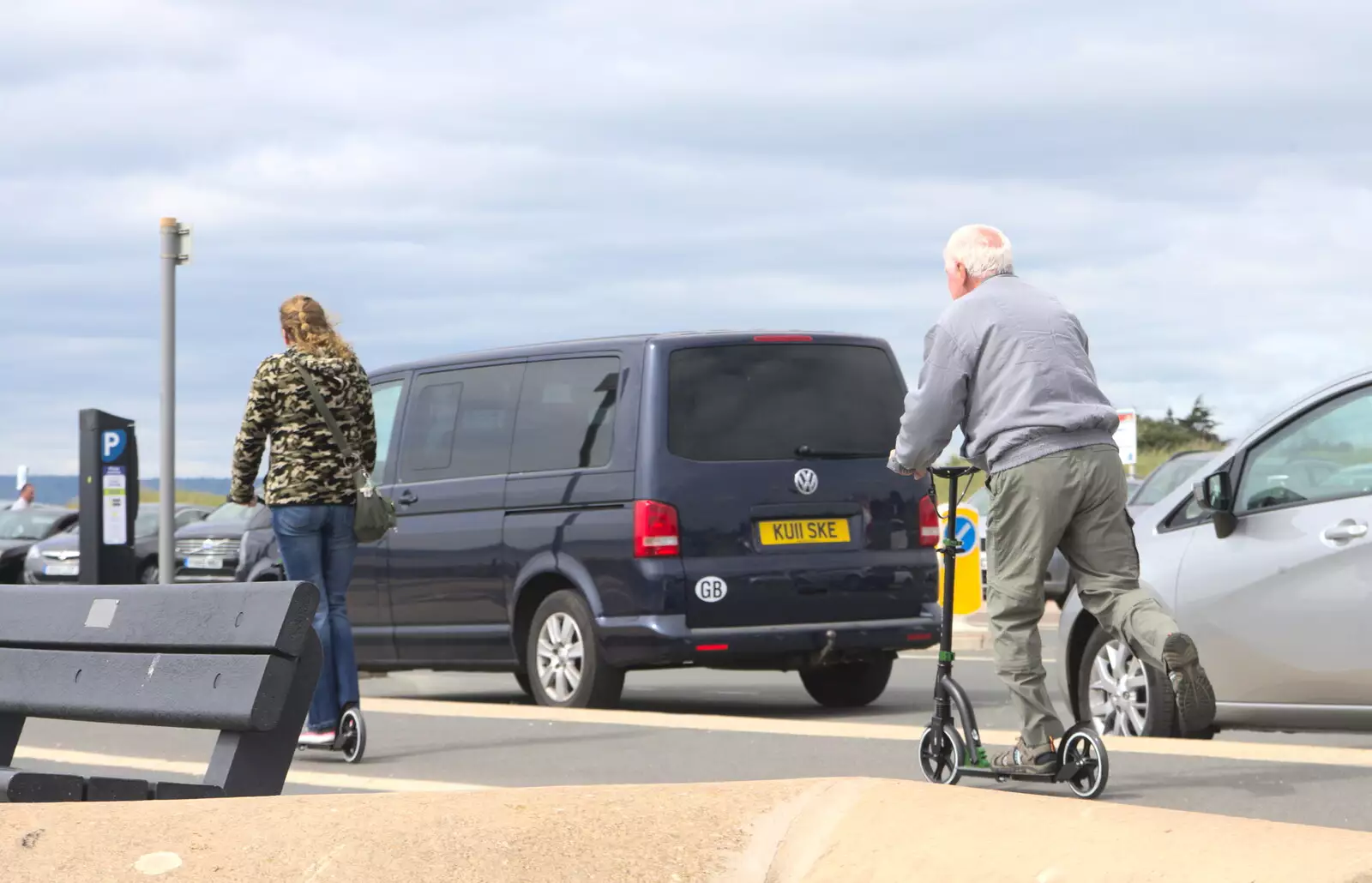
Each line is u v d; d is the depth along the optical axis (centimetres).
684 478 1155
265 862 454
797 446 1189
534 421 1238
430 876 445
